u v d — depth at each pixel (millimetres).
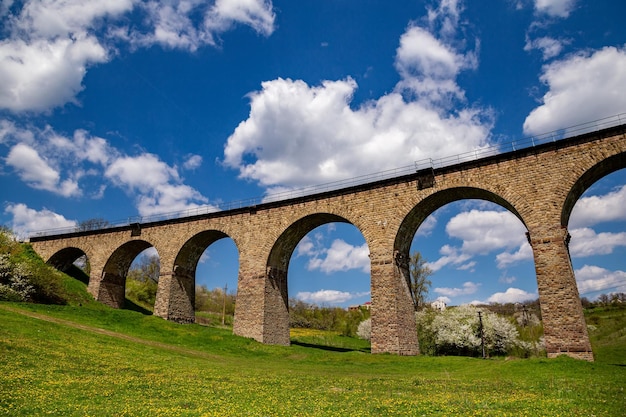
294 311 94188
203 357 28438
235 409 12086
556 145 29875
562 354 26562
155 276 88125
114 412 11266
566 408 12414
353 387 17609
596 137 28562
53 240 53656
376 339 32938
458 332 47062
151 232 47406
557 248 28250
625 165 28875
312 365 29359
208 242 47250
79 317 36188
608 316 73188
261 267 40062
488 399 14141
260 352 34344
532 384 18266
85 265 81375
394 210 34906
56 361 18562
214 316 80500
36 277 40312
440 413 11742
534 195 29828
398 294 33438
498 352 47906
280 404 13117
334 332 77688
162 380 17062
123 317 39875
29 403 11672
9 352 18500
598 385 17453
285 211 40375
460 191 33344
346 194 37625
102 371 18000
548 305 27734
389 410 12227
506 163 31391
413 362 28984
